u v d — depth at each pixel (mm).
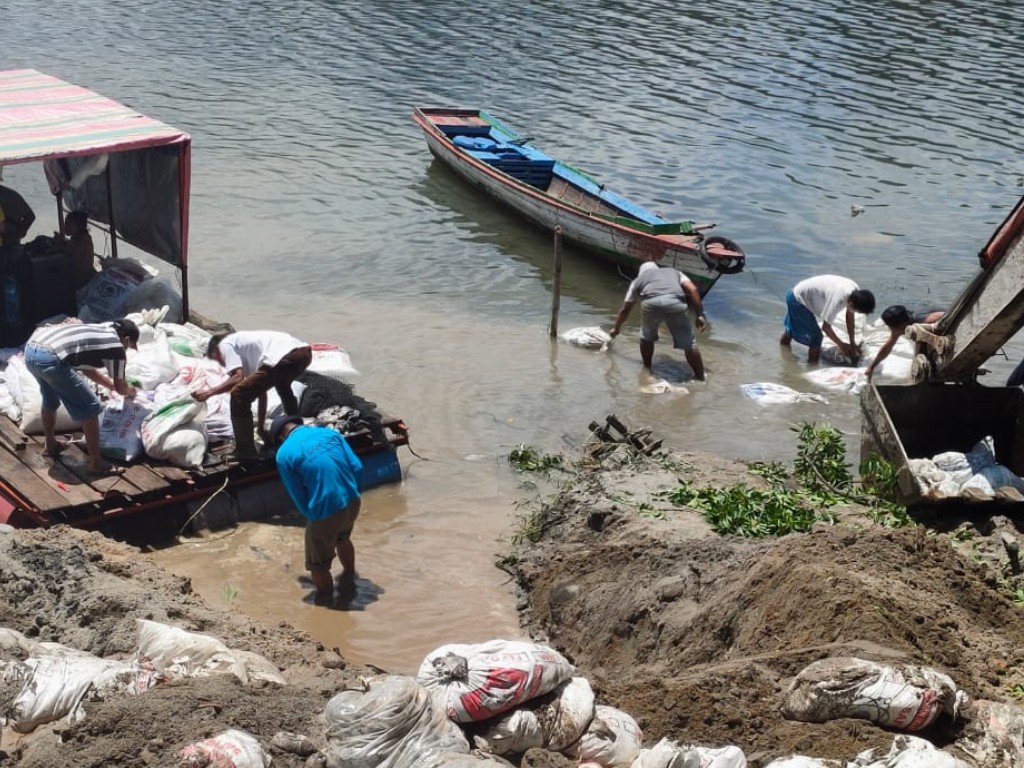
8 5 33750
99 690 6582
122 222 14992
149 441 10766
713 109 25266
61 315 13711
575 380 14227
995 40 31031
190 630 7898
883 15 33562
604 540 10156
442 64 28438
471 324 15781
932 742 6090
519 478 11805
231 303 15922
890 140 23453
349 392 12211
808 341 14852
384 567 10195
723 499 10367
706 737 6297
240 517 10836
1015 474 11047
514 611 9656
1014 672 6973
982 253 10117
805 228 19344
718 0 35375
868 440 11188
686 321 14219
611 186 20984
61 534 9320
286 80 26953
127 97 25125
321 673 7516
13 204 13766
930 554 8352
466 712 6125
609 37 31141
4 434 11156
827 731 6074
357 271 17281
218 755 5645
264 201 19750
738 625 8008
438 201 20219
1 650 7129
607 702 6785
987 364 14883
